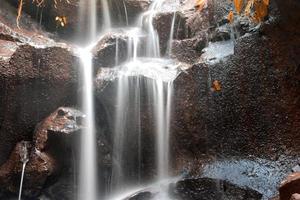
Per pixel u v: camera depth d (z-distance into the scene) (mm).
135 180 6992
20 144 6684
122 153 6926
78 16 9406
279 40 5930
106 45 7652
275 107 6016
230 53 6531
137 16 9586
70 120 6520
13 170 6367
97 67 7395
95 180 6691
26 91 6695
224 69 6395
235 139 6328
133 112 6754
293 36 5742
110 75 6922
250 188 5691
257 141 6145
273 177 5742
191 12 8578
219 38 7316
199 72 6559
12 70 6551
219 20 7590
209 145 6535
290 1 5422
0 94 6531
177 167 6637
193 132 6598
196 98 6562
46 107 6938
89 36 9531
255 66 6141
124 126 6840
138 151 6918
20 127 6809
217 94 6426
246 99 6215
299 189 4379
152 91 6703
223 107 6391
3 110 6613
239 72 6266
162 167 6777
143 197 6305
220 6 7625
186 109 6602
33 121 6895
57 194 6566
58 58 6938
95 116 7004
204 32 7684
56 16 9367
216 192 5961
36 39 8609
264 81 6078
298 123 5875
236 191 5762
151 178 6840
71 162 6594
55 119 6609
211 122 6500
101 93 6812
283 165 5812
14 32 8336
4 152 6758
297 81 5871
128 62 7930
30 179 6215
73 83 7078
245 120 6234
